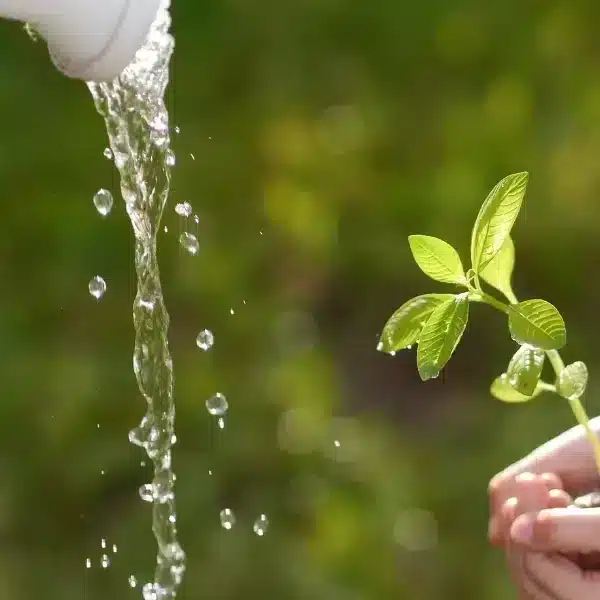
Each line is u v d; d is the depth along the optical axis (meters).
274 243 2.49
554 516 1.16
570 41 2.53
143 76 1.20
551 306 1.12
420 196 2.54
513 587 2.15
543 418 2.37
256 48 2.49
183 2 2.45
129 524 2.19
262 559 2.14
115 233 2.31
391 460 2.36
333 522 2.23
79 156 2.32
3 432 2.22
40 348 2.28
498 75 2.54
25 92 2.33
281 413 2.35
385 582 2.17
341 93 2.53
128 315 2.29
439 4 2.50
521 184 1.12
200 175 2.46
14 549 2.16
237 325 2.41
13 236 2.31
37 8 1.12
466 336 2.58
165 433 1.28
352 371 2.54
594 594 1.17
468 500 2.30
